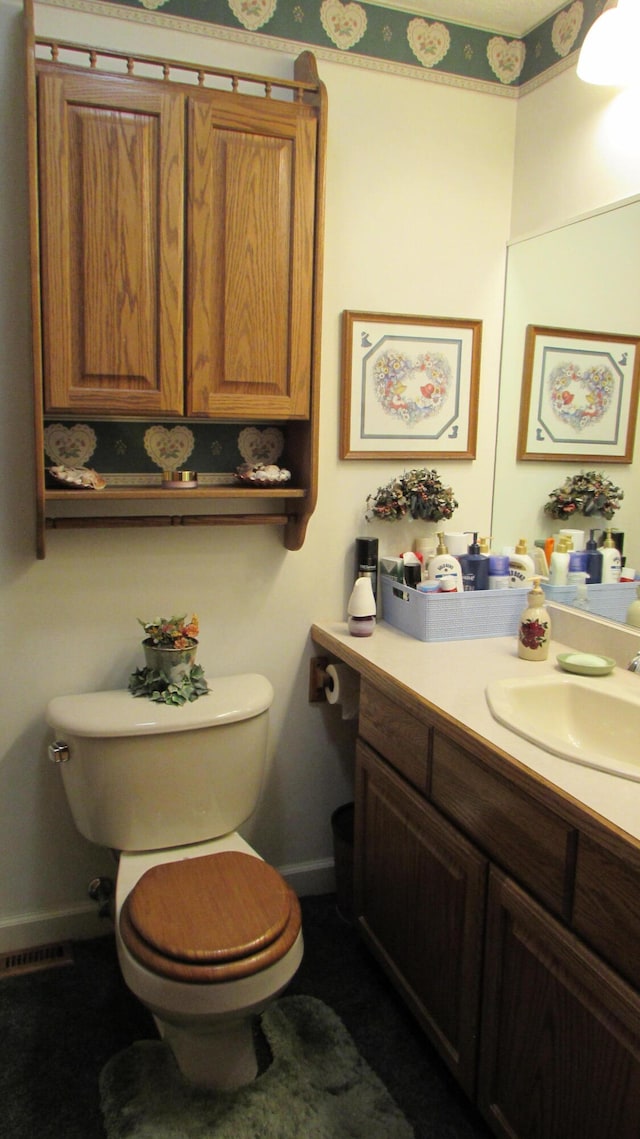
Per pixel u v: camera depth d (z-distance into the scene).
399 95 1.88
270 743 2.04
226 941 1.27
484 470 2.14
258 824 2.07
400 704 1.56
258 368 1.65
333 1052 1.56
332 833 2.10
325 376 1.91
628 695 1.42
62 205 1.45
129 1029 1.62
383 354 1.96
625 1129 0.99
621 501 1.69
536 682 1.52
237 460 1.88
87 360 1.52
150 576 1.84
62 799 1.84
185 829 1.66
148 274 1.53
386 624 2.02
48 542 1.73
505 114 2.00
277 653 2.00
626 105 1.63
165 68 1.50
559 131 1.85
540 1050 1.17
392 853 1.64
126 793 1.60
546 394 1.92
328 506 1.98
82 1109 1.42
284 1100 1.43
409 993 1.58
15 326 1.63
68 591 1.77
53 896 1.88
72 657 1.80
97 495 1.57
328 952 1.88
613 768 1.13
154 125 1.49
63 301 1.48
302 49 1.78
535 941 1.16
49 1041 1.58
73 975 1.78
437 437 2.05
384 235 1.92
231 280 1.60
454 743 1.36
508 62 1.97
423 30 1.87
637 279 1.61
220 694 1.73
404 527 2.07
